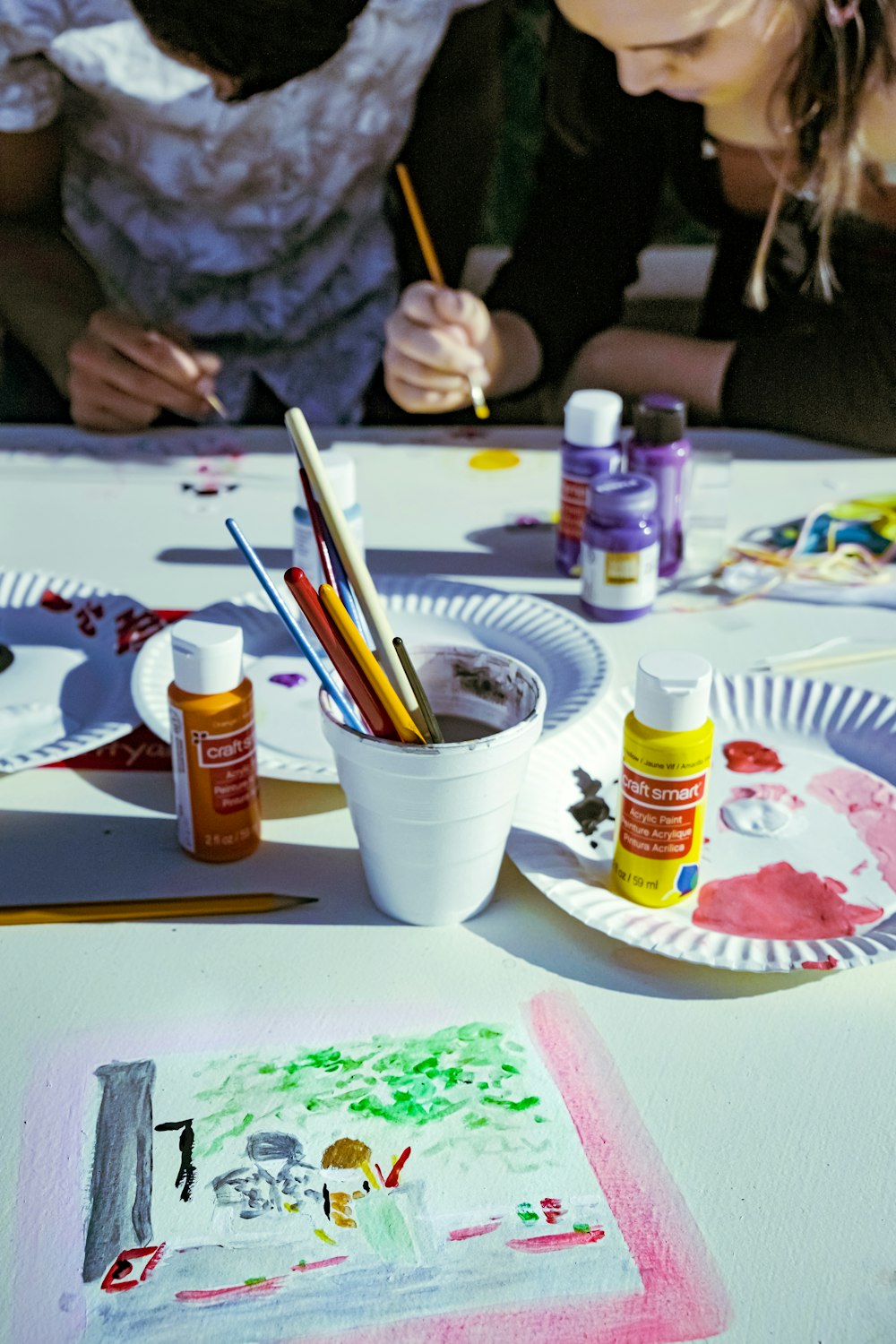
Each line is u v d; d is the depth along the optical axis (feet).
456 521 3.55
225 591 3.09
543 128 4.14
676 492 3.14
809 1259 1.47
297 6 3.90
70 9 3.89
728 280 4.23
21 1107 1.66
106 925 2.01
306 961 1.94
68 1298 1.41
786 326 4.16
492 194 4.25
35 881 2.10
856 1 3.75
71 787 2.37
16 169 4.10
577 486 3.14
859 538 3.36
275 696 2.63
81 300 4.30
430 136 4.15
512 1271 1.44
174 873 2.14
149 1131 1.63
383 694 1.79
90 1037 1.77
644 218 4.21
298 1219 1.51
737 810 2.29
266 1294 1.42
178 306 4.32
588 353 4.42
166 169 4.17
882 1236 1.50
